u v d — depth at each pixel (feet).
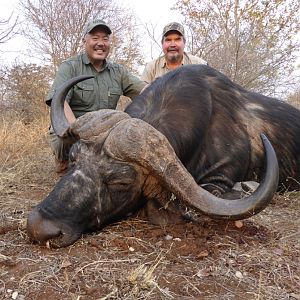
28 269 3.66
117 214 4.41
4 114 13.32
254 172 5.76
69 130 4.49
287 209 5.53
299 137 6.33
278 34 14.19
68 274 3.57
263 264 3.90
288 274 3.78
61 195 4.05
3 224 4.76
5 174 6.84
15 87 14.69
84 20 16.62
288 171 6.24
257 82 13.84
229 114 5.50
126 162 4.17
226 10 14.35
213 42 14.23
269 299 3.39
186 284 3.52
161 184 4.36
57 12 16.63
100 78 7.26
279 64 14.03
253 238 4.42
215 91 5.55
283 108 6.48
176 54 8.48
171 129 4.85
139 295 3.32
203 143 5.19
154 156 4.09
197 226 4.49
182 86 5.29
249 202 3.92
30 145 8.96
